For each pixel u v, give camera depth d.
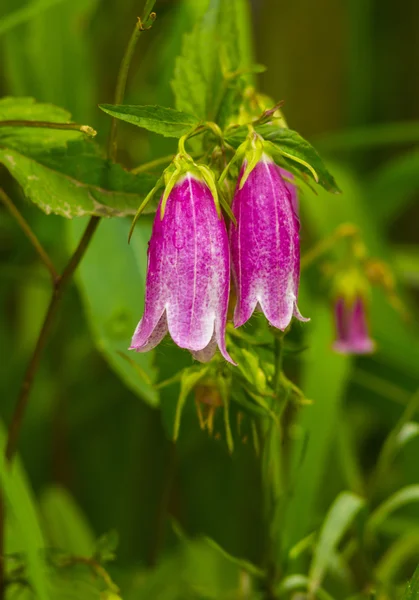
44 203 0.65
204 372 0.63
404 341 0.96
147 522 1.12
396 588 0.76
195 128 0.59
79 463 1.14
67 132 0.65
